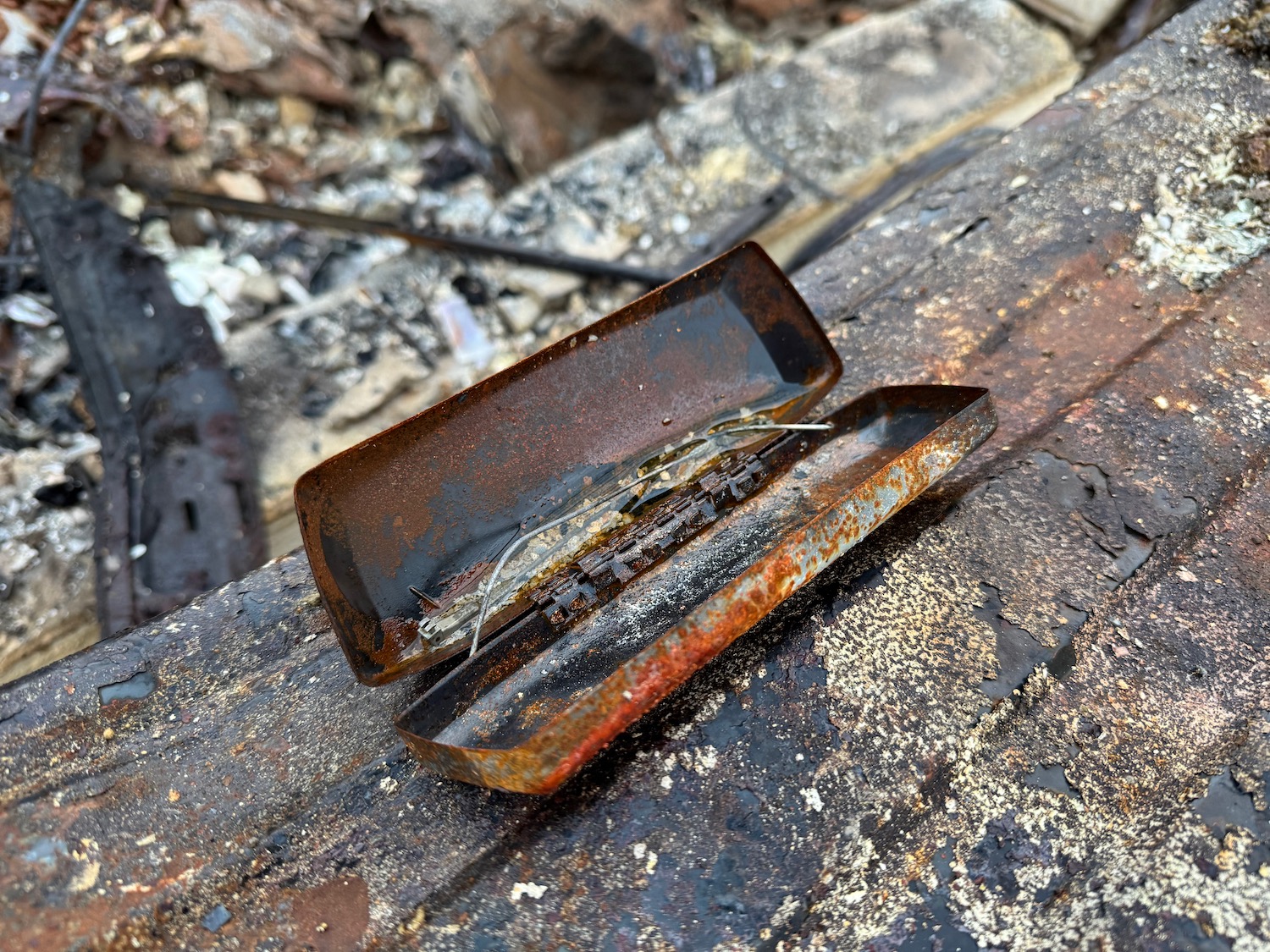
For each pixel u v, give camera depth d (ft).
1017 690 0.88
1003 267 1.24
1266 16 1.41
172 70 2.43
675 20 3.02
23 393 2.05
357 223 2.39
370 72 2.79
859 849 0.81
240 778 0.86
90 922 0.78
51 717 0.90
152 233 2.34
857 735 0.85
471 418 0.89
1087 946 0.74
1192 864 0.77
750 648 0.90
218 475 1.76
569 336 0.93
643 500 0.95
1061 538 0.97
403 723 0.80
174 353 1.85
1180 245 1.22
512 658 0.87
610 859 0.80
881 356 1.17
